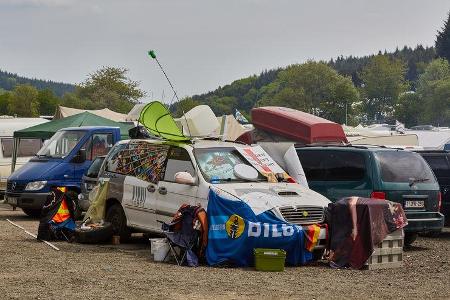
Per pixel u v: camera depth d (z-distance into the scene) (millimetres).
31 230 18203
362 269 12297
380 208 12555
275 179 13711
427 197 15266
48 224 15633
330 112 121625
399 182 14961
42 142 27672
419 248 15727
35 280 10633
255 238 12117
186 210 12516
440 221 15406
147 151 14883
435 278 11469
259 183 13336
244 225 12156
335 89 121125
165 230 13125
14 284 10297
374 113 157625
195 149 13836
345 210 12547
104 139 21797
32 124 28703
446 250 15367
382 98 157375
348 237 12453
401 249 12750
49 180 20984
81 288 10023
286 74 127812
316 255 12891
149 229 14391
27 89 125812
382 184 14758
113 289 9984
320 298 9602
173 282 10586
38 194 20906
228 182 13281
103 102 100250
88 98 103125
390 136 31062
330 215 12695
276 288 10273
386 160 15055
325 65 125812
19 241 15672
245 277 11164
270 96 138500
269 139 21844
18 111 124062
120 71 104312
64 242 15523
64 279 10734
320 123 21234
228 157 13852
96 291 9812
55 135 22297
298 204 12594
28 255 13367
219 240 12250
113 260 12836
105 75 103625
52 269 11695
